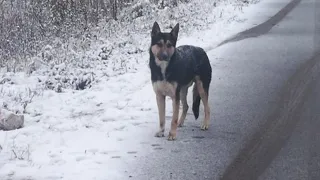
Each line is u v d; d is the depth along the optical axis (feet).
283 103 19.69
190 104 20.02
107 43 26.71
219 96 20.58
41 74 22.91
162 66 16.78
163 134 17.30
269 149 16.38
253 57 25.34
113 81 22.22
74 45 26.32
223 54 25.93
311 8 39.04
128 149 16.37
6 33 25.39
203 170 15.29
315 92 20.58
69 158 15.76
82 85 21.93
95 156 15.90
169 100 20.40
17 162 15.53
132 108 19.42
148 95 20.56
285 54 25.68
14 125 17.70
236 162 15.67
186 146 16.62
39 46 25.49
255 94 20.66
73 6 29.35
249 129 17.74
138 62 24.68
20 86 21.42
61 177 14.82
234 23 33.04
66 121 18.37
